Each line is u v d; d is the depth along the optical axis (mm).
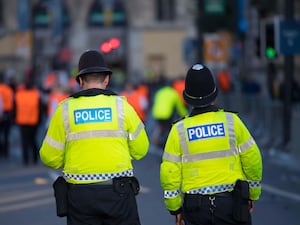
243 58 78312
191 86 13461
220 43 63062
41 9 129250
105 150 13555
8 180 36062
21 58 108438
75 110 13727
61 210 13578
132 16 144000
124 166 13594
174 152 13398
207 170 13273
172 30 144250
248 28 64062
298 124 40781
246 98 55562
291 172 37125
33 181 35531
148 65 144750
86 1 142250
